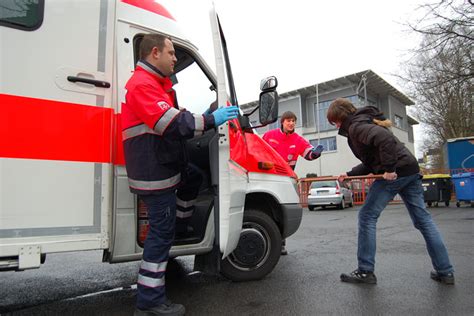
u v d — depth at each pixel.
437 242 3.63
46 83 2.70
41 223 2.62
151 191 2.75
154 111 2.61
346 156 31.34
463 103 19.81
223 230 3.09
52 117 2.70
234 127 3.72
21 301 3.61
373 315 2.89
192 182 3.60
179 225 3.62
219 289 3.71
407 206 3.80
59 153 2.71
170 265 4.99
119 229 2.96
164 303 2.84
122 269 5.07
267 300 3.33
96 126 2.89
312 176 28.64
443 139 28.12
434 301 3.16
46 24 2.72
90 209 2.83
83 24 2.89
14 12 2.61
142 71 2.80
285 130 5.38
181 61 3.83
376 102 35.16
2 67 2.54
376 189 3.73
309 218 12.23
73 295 3.79
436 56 12.06
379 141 3.45
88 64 2.88
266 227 4.02
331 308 3.07
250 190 3.90
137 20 3.26
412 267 4.36
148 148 2.75
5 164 2.52
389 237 6.80
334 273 4.23
